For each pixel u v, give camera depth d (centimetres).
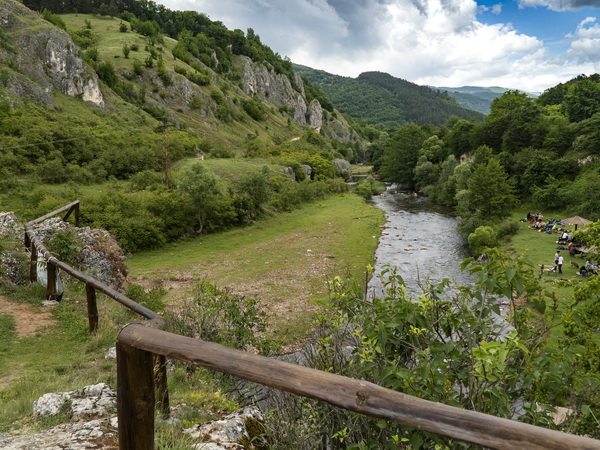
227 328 1101
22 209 4069
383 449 356
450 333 382
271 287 2906
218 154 9794
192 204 4725
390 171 10419
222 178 6769
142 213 4281
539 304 350
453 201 7144
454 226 5366
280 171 8075
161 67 13988
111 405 513
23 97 8156
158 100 13388
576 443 122
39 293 1189
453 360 351
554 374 324
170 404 576
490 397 311
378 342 367
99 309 1210
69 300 1211
